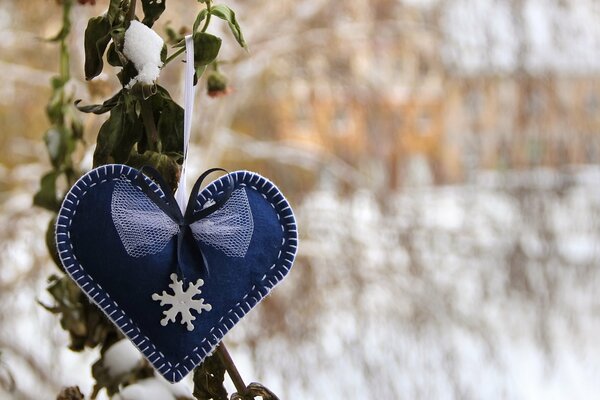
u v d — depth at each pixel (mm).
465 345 4520
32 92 4281
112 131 660
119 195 579
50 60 4188
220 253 585
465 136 4926
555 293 4543
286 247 600
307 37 4707
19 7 4055
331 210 4574
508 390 4402
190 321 575
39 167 4203
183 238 583
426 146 4969
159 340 574
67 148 1043
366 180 4730
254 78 4680
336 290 4418
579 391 4469
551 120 4715
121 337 902
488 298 4566
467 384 4285
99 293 572
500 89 4824
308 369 4230
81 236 573
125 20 637
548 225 4602
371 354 4332
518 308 4551
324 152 4812
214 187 594
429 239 4625
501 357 4430
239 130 4902
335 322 4418
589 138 4727
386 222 4570
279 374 4223
